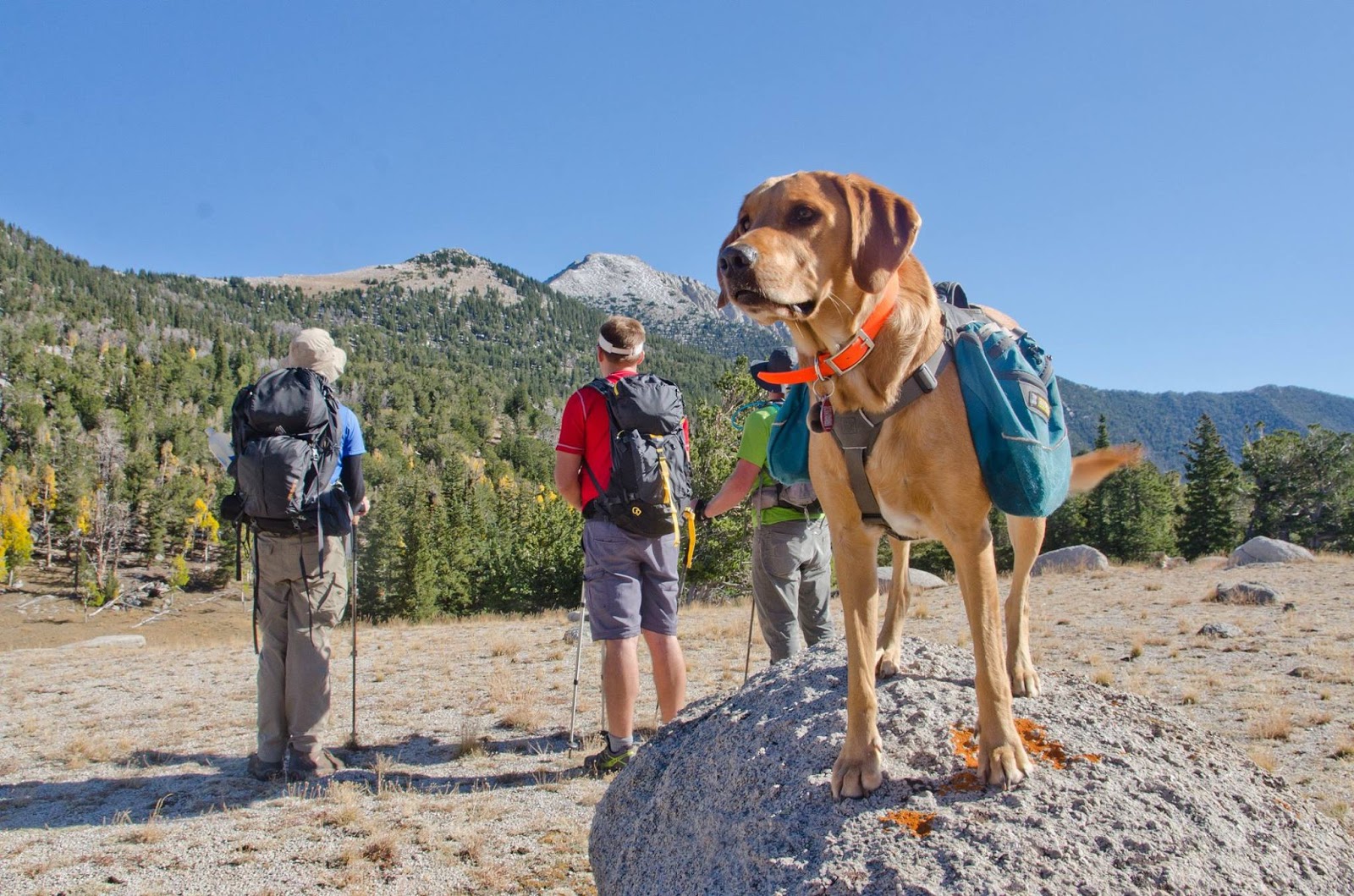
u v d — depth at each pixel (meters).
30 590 94.75
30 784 5.91
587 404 5.30
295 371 5.62
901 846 2.46
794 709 3.30
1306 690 7.75
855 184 2.82
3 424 151.75
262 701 5.86
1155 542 59.88
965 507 2.75
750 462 5.63
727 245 2.90
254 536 5.70
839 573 2.95
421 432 197.75
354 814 4.79
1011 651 3.49
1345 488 63.44
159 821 4.98
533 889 3.89
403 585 57.59
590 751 6.32
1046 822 2.51
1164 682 8.28
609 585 5.34
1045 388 3.09
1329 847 2.69
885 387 2.73
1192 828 2.57
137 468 128.50
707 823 2.99
